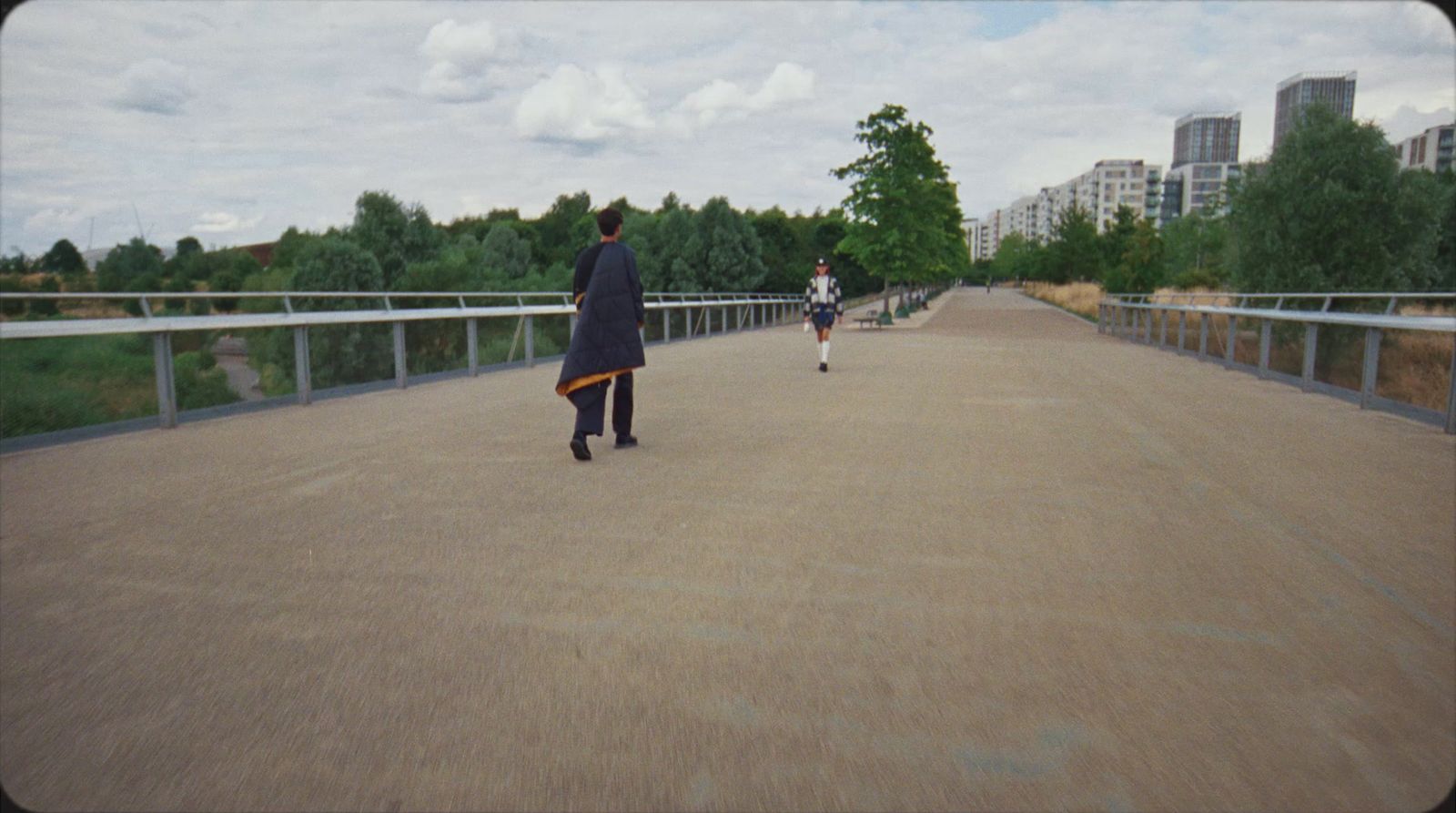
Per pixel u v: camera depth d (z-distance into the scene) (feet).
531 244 259.39
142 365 29.22
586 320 23.24
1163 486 20.71
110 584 13.79
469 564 14.84
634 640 11.66
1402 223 85.10
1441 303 39.09
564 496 19.58
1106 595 13.41
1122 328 88.89
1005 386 42.34
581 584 13.82
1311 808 7.84
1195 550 15.70
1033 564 14.83
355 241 118.83
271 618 12.41
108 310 29.01
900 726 9.36
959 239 191.01
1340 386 38.27
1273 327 46.29
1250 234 91.45
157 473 22.09
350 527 17.02
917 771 8.46
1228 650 11.34
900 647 11.42
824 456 24.23
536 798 8.03
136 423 28.96
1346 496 19.75
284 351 35.37
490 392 40.24
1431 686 10.33
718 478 21.45
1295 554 15.48
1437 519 17.84
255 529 16.89
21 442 25.63
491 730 9.27
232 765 8.59
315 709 9.73
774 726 9.36
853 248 118.01
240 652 11.27
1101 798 8.01
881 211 116.47
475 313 48.06
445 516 17.87
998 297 307.78
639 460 23.73
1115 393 39.42
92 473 22.08
